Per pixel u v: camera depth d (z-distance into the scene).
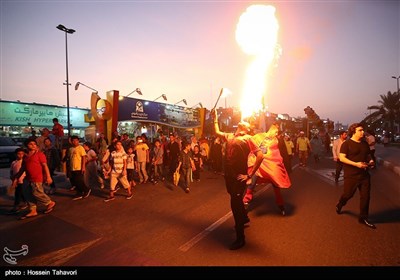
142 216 5.68
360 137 4.98
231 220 5.34
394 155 20.84
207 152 13.89
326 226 4.84
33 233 4.75
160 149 10.21
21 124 28.08
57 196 7.75
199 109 25.55
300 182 9.52
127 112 16.34
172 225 5.07
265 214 5.65
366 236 4.34
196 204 6.64
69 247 4.14
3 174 11.27
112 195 7.22
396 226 4.79
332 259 3.58
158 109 19.27
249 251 3.86
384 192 7.75
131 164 8.95
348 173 5.10
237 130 4.39
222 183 9.72
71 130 33.66
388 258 3.58
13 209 6.18
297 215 5.54
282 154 8.83
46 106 30.53
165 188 8.81
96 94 15.16
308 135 23.77
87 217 5.66
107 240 4.38
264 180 5.77
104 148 10.83
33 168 5.67
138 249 4.01
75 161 7.45
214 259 3.64
